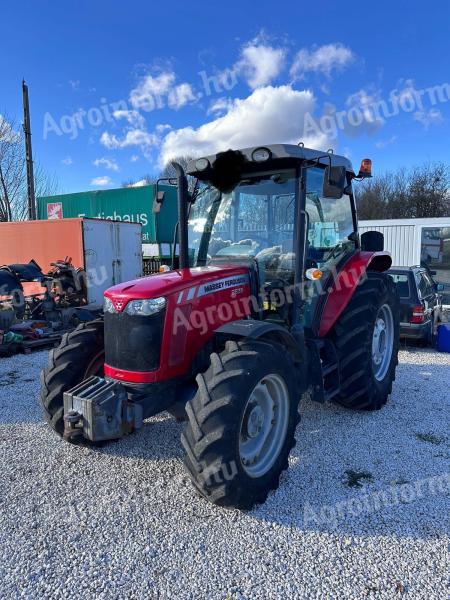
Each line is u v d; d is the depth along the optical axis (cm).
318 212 368
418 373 556
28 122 1459
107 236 1140
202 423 241
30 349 666
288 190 341
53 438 354
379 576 210
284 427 286
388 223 1220
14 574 211
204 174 372
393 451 333
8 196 1889
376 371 423
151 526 245
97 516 254
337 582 207
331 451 332
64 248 1105
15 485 286
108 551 226
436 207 2864
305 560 221
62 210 1608
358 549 228
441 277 1171
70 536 237
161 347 277
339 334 381
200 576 210
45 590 202
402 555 224
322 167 362
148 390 277
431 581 207
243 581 207
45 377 321
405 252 1212
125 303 281
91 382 282
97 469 306
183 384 295
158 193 371
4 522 248
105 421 262
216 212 371
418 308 700
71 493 277
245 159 335
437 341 705
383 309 433
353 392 388
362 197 2995
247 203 358
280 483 288
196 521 250
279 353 277
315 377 341
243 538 236
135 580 207
